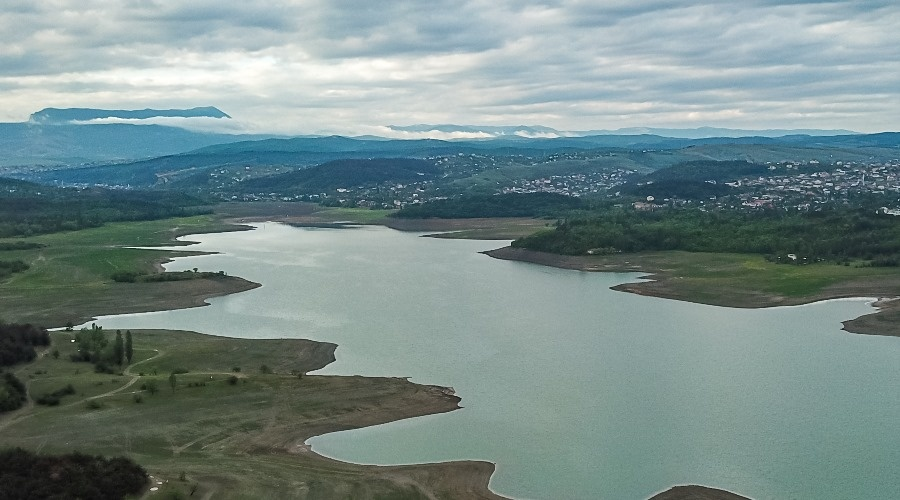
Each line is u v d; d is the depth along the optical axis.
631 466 99.88
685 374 137.00
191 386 125.19
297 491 91.56
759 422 113.69
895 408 119.00
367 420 116.88
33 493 82.62
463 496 92.56
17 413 113.56
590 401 123.31
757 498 91.25
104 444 104.25
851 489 93.12
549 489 93.88
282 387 127.31
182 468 96.94
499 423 115.00
